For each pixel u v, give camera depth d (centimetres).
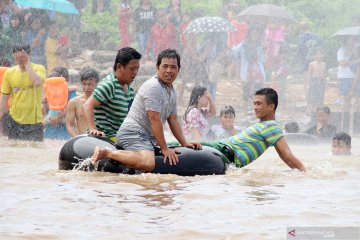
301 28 4697
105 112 1739
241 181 1455
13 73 2756
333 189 1338
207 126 2711
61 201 1133
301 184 1423
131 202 1131
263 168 1800
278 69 4647
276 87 4656
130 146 1622
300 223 978
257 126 1759
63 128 2820
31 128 2767
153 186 1332
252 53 4447
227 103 4575
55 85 2788
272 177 1552
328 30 5212
